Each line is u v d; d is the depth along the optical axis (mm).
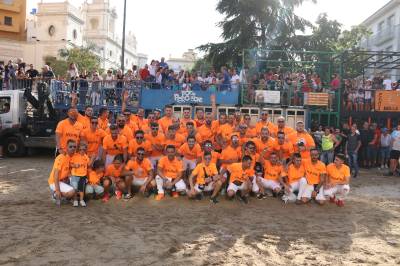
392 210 8773
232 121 10922
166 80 17203
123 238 6258
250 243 6191
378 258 5656
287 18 27688
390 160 14297
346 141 14367
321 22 28922
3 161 15211
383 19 39094
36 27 51781
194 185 9281
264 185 9547
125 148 9445
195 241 6211
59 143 9305
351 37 29547
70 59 45094
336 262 5457
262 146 9773
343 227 7277
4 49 45500
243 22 27422
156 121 10641
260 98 16094
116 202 8734
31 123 16438
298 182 9164
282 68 19688
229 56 27938
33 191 9734
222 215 7902
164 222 7262
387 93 16703
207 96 16375
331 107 16594
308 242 6324
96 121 9492
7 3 45562
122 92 16578
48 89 16938
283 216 7969
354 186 11945
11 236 6199
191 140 9664
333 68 19391
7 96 16297
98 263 5211
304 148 9586
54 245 5848
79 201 8422
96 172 8797
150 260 5363
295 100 16531
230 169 9141
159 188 9141
